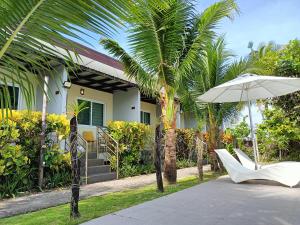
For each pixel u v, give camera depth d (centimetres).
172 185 768
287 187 679
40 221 438
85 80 1202
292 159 1270
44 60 237
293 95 1158
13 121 702
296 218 409
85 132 1224
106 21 205
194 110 1098
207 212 454
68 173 830
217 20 773
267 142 1274
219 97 933
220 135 1185
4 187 650
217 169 1115
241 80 780
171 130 809
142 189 736
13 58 221
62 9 197
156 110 1661
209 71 1074
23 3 191
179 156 1423
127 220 420
